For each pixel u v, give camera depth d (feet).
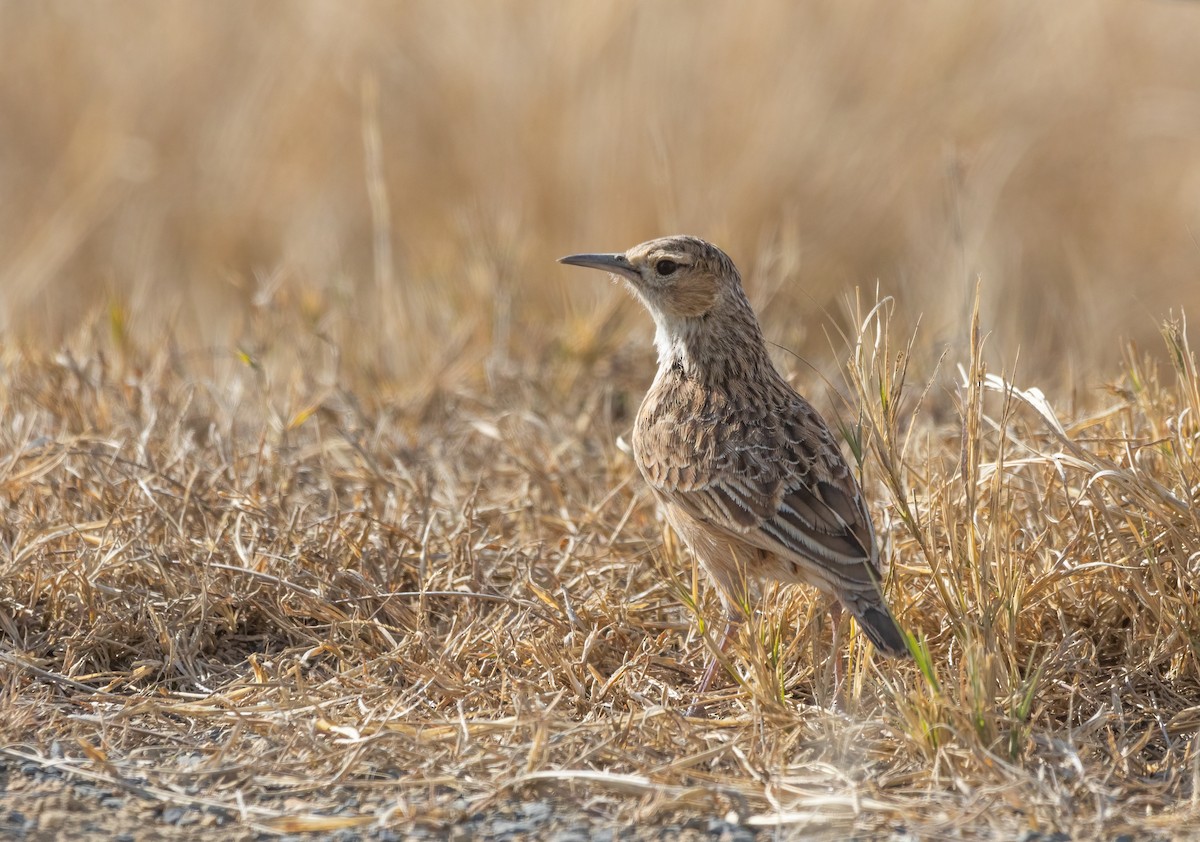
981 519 37.73
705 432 38.11
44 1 86.63
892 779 30.83
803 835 28.84
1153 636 35.63
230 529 42.04
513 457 47.93
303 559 40.34
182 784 31.01
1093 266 76.07
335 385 51.47
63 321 63.93
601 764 31.94
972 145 78.43
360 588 39.58
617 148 77.82
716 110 79.00
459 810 29.81
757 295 62.64
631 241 75.00
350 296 62.18
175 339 57.67
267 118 82.94
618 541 43.34
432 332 61.82
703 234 74.49
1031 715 33.50
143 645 37.37
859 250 75.25
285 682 35.45
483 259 65.31
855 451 35.55
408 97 83.05
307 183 80.69
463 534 41.55
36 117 82.64
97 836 28.73
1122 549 35.65
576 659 37.09
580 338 58.65
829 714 33.76
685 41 81.35
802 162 76.69
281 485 43.80
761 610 38.83
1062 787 30.09
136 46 85.92
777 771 31.35
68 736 33.04
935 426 49.47
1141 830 28.94
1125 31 87.15
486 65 82.58
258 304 55.93
